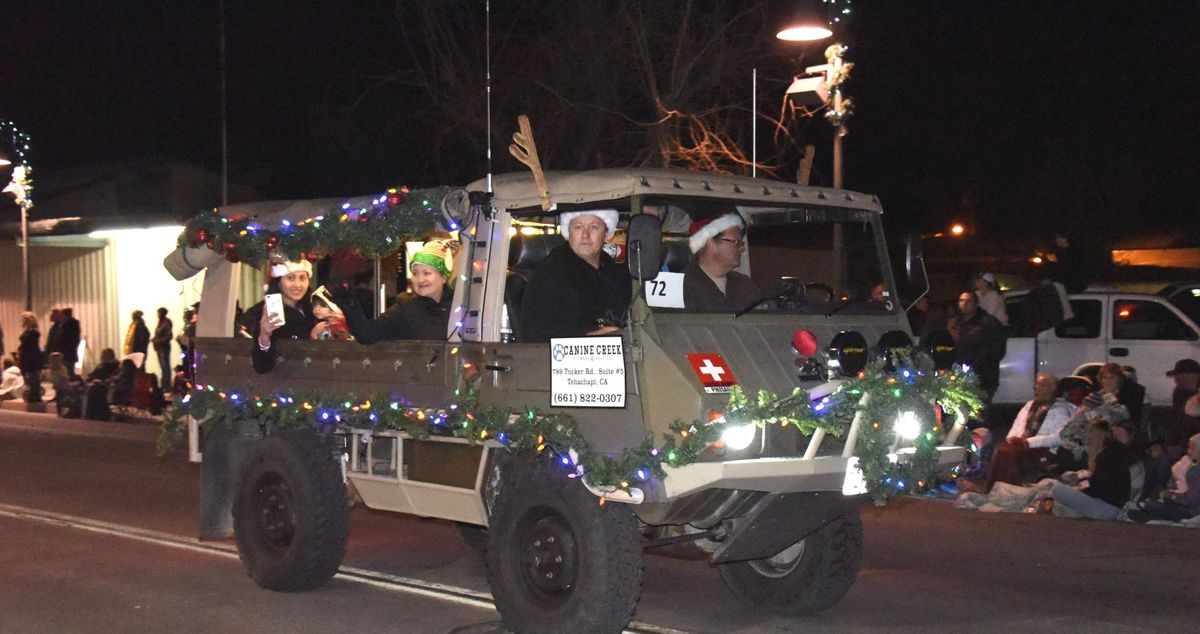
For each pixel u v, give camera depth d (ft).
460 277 22.86
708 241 22.15
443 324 24.00
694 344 20.45
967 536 33.12
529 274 23.12
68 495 41.29
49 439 58.59
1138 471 36.01
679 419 19.44
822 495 21.04
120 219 79.46
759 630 23.57
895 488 20.83
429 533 34.19
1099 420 36.22
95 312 85.56
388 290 26.09
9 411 70.64
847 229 24.22
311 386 26.21
